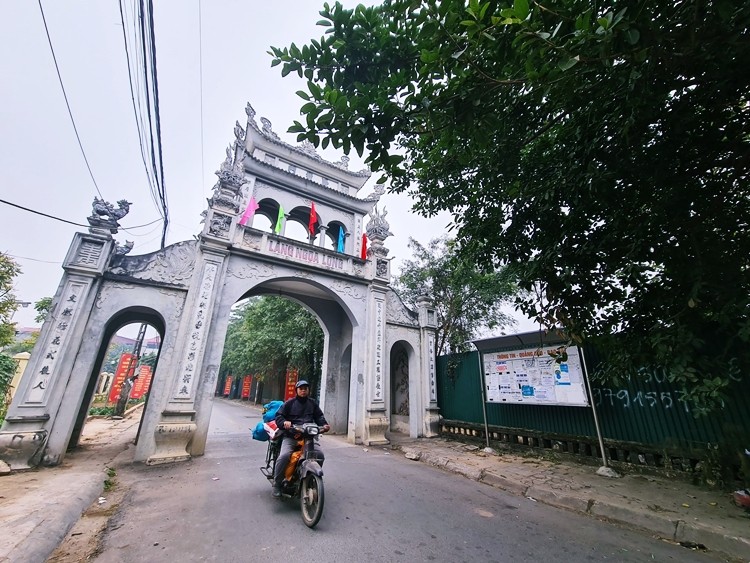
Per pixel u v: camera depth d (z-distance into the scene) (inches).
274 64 126.5
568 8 89.6
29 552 110.7
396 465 279.6
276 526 150.0
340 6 118.0
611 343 177.8
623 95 124.3
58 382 245.3
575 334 181.8
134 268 296.5
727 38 96.6
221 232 337.4
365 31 122.2
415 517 165.6
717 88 120.1
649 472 229.3
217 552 126.5
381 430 379.2
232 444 351.3
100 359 343.3
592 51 87.0
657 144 144.8
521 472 242.8
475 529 153.3
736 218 149.0
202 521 154.3
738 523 145.8
